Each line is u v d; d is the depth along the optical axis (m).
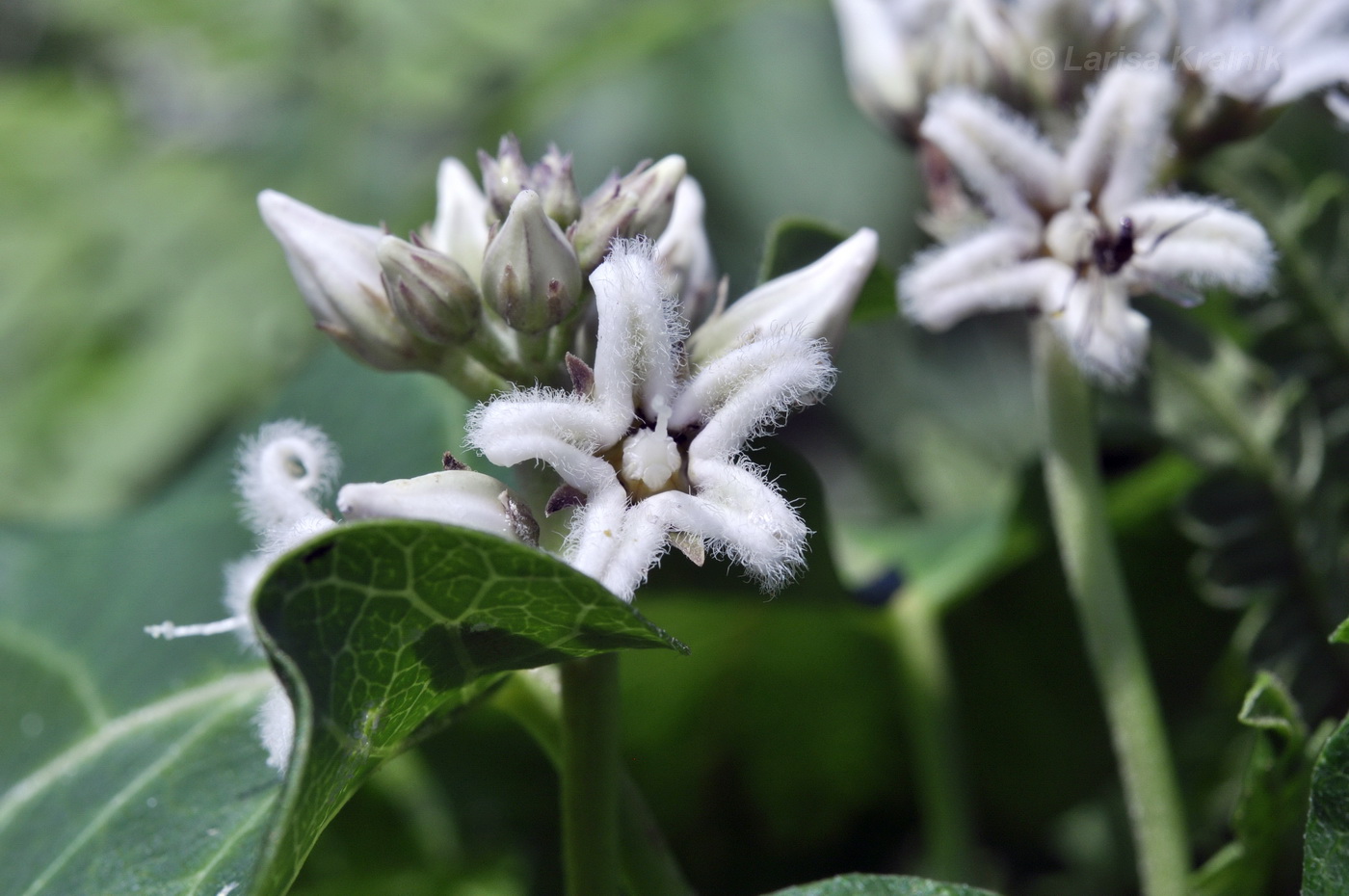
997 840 0.16
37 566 0.14
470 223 0.12
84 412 0.20
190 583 0.14
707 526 0.11
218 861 0.12
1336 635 0.11
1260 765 0.12
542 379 0.12
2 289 0.20
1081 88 0.13
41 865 0.13
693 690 0.15
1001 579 0.15
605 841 0.12
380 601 0.11
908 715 0.15
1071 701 0.15
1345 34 0.13
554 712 0.12
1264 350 0.14
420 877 0.15
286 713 0.11
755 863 0.15
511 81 0.20
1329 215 0.14
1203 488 0.14
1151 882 0.13
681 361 0.12
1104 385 0.13
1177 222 0.12
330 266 0.12
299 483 0.12
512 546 0.11
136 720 0.13
